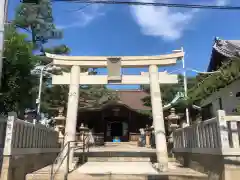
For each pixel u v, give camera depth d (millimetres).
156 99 10953
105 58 11445
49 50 21656
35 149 9227
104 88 27750
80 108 26609
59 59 11438
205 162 8047
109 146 23656
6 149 6980
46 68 18312
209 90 15352
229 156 6594
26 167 8281
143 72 11516
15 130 7410
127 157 12938
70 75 11469
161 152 10211
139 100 32406
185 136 10773
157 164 10242
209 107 18406
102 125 28500
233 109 13688
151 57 11414
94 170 9492
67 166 9125
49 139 11625
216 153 6996
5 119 7496
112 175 8602
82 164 11477
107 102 27234
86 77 11422
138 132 28359
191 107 18766
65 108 21375
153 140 20219
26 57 8930
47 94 21344
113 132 29656
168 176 8344
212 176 7355
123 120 29453
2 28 6695
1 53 6617
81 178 8547
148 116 27359
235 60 11812
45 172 8680
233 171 6492
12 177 7113
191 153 9773
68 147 9430
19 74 8969
